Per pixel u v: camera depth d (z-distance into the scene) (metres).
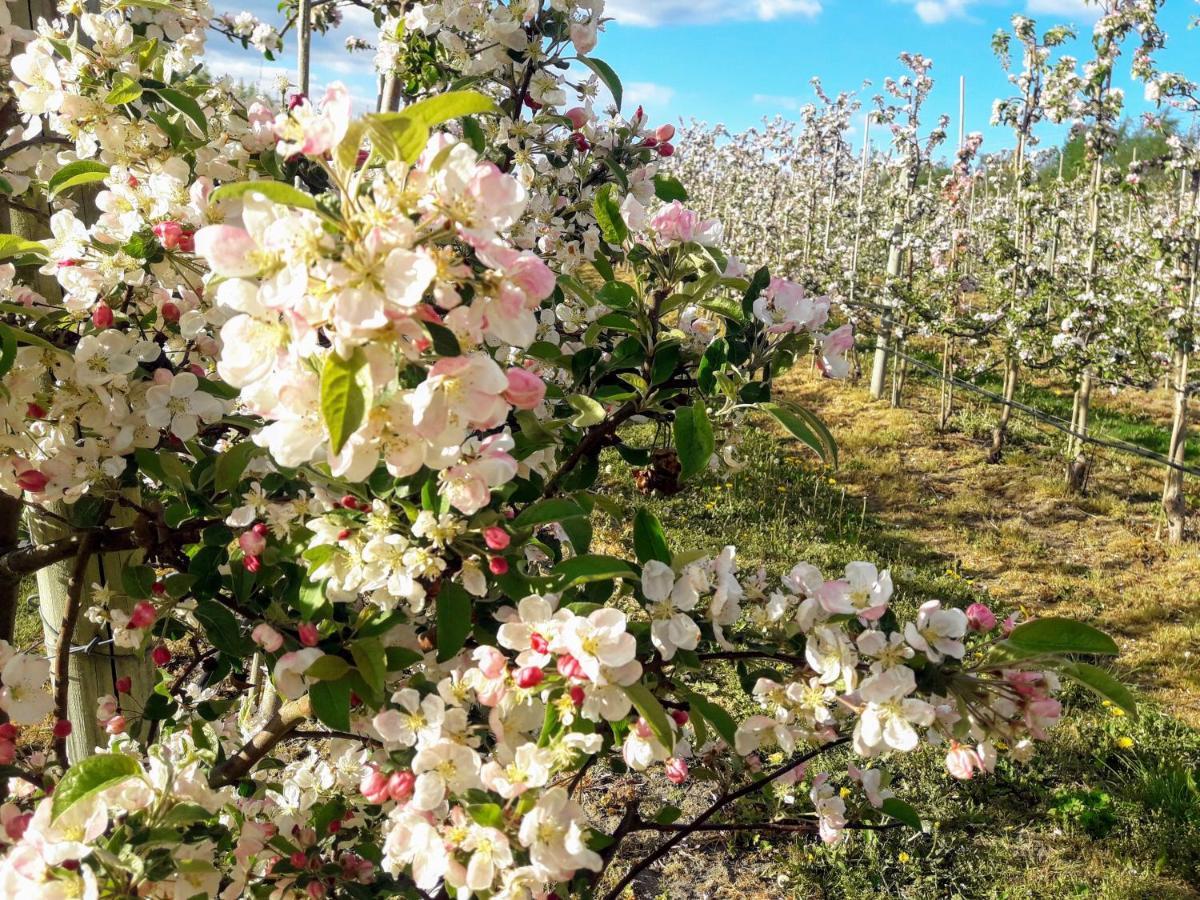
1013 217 13.45
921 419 10.09
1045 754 4.41
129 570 1.59
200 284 1.64
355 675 1.40
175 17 1.94
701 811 3.91
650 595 1.35
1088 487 8.75
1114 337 8.54
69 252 1.56
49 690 3.40
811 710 1.42
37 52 1.64
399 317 0.93
